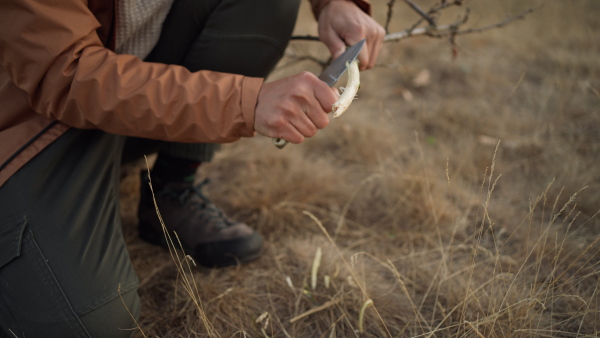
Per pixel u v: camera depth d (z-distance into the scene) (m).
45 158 1.03
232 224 1.46
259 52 1.23
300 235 1.59
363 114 2.32
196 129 0.98
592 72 2.64
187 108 0.95
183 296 1.31
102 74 0.93
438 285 1.31
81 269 1.00
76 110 0.96
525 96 2.52
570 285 1.30
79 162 1.07
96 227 1.05
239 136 1.00
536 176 1.87
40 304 0.98
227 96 0.95
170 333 1.21
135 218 1.64
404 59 2.93
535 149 2.03
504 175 1.88
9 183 1.01
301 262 1.45
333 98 0.90
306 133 0.94
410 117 2.38
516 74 2.77
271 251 1.51
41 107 0.98
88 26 0.95
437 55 2.97
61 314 0.97
